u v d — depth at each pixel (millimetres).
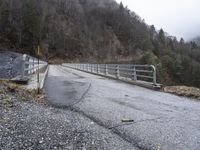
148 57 59562
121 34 147000
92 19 154375
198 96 10812
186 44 159875
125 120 6438
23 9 99562
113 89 12656
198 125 6289
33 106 7305
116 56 123500
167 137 5340
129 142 5070
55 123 5875
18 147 4395
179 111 7844
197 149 4742
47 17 120312
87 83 14789
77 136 5133
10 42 88000
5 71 19641
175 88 12758
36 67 21062
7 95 7684
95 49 121625
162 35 155625
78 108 7754
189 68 78188
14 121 5613
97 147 4656
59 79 16734
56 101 8625
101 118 6695
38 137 4906
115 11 165750
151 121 6527
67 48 109188
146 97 10492
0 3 97625
